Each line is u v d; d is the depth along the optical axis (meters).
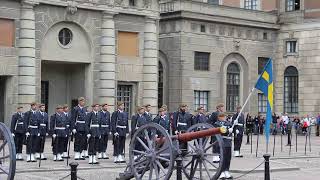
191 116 28.64
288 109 56.34
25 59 38.56
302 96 55.34
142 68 44.50
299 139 49.38
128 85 44.16
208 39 51.59
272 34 56.75
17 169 24.50
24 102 38.41
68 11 40.34
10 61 38.28
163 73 51.16
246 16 54.00
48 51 39.88
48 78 42.78
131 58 43.88
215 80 52.06
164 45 50.97
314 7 54.78
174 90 50.19
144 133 19.80
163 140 18.84
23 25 38.56
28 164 26.84
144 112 28.00
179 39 49.78
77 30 41.22
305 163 29.30
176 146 18.58
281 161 29.83
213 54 51.94
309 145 39.47
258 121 53.66
